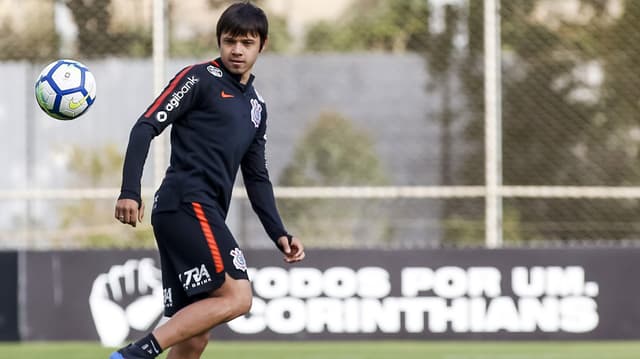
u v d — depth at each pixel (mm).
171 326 16844
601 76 32188
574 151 32094
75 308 30000
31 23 32094
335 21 32219
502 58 32188
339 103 32000
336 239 31906
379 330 29938
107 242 32062
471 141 31797
